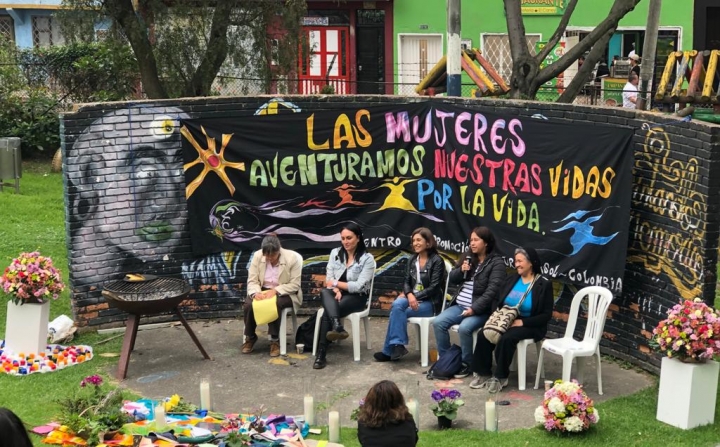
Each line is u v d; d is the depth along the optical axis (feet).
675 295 31.40
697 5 94.53
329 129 39.22
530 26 93.50
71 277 38.09
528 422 28.71
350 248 35.19
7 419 16.88
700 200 30.04
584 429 27.43
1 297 41.45
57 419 27.61
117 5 65.57
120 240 38.65
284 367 34.30
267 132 39.14
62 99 73.72
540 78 50.29
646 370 32.94
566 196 34.32
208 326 39.22
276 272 35.81
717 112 52.90
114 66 74.18
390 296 40.14
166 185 38.99
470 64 54.08
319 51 94.99
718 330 27.71
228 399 31.30
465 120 37.32
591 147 33.37
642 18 93.61
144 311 33.47
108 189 38.19
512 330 31.24
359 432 23.34
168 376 33.42
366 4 93.81
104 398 28.25
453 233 38.32
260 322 34.78
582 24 93.66
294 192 39.60
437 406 28.32
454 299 34.37
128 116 38.14
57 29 104.53
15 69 72.84
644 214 32.71
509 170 35.99
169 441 26.45
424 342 33.96
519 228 35.88
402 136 38.91
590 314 31.65
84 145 37.63
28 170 68.33
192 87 67.46
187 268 39.68
